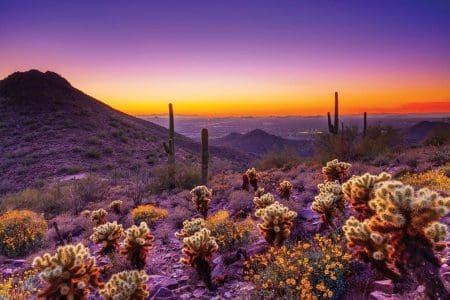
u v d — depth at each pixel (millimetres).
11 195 24672
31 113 64188
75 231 12773
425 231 3805
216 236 8711
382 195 4184
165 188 21719
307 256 5965
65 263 5168
